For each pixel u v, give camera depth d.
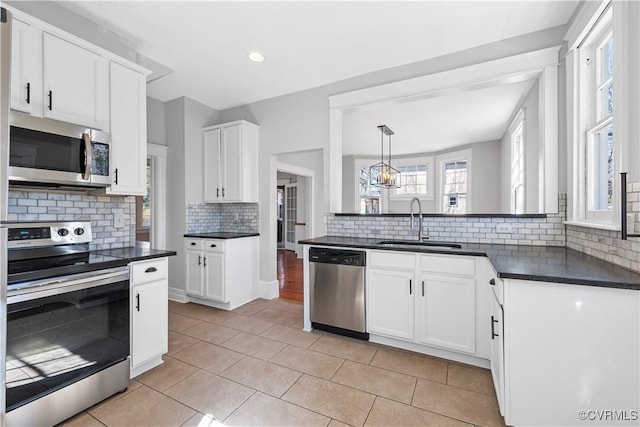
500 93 3.34
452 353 2.23
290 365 2.16
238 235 3.54
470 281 2.10
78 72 1.98
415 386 1.90
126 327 1.87
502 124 4.36
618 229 1.46
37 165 1.70
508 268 1.49
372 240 2.85
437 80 2.69
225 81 3.22
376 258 2.45
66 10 2.03
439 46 2.54
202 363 2.19
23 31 1.73
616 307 1.26
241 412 1.66
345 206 6.30
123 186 2.22
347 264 2.56
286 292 4.11
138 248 2.40
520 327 1.39
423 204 5.90
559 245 2.29
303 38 2.42
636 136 1.36
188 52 2.63
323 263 2.68
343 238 3.02
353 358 2.27
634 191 1.37
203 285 3.48
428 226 2.77
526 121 3.41
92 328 1.69
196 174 3.81
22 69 1.72
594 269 1.46
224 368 2.12
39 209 2.00
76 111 1.96
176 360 2.23
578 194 2.07
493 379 1.89
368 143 5.41
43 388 1.48
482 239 2.56
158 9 2.05
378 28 2.29
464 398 1.78
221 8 2.05
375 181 6.18
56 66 1.87
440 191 5.79
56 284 1.53
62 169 1.81
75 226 2.02
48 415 1.50
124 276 1.87
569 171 2.14
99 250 2.28
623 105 1.43
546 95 2.28
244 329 2.83
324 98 3.30
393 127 4.53
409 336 2.32
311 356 2.30
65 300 1.57
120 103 2.22
